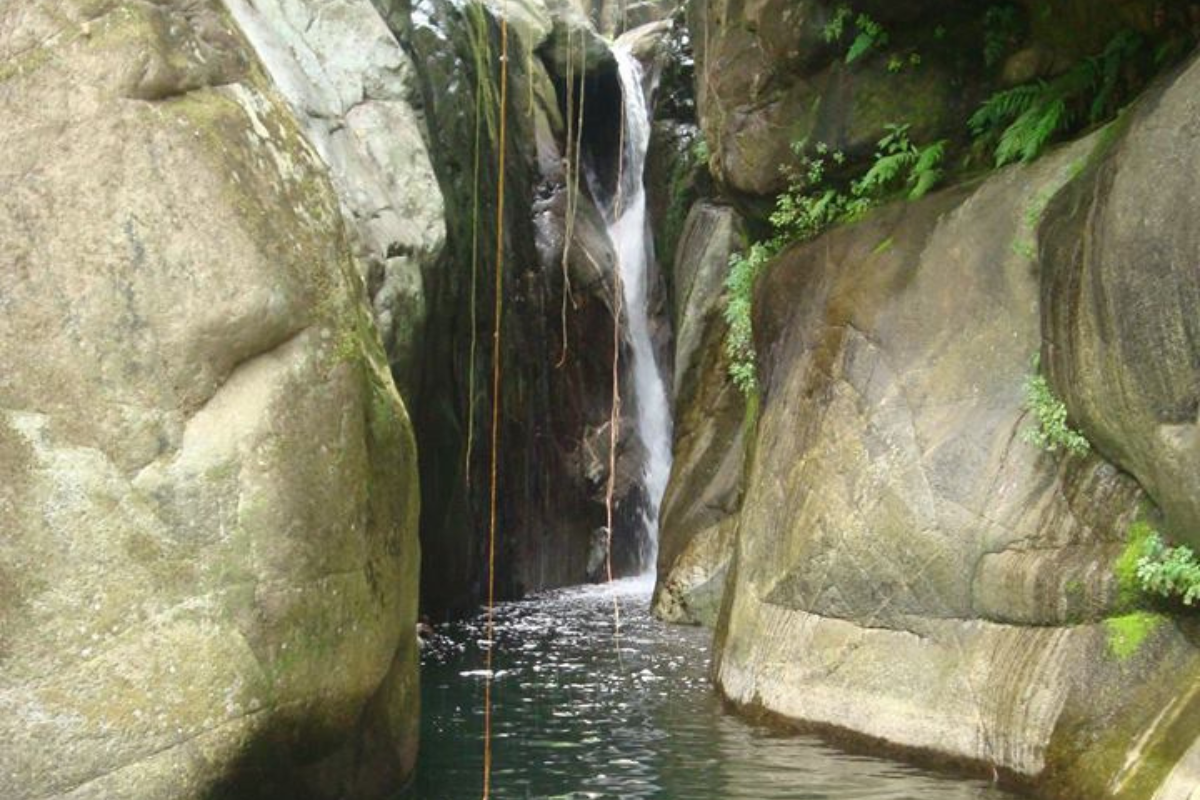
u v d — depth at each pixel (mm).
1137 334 6148
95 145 5406
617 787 6930
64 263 5312
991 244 7941
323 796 6059
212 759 5277
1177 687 6137
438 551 14938
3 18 5461
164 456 5355
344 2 13969
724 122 10836
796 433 9016
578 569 18484
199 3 6020
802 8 9828
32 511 5141
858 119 9633
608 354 19312
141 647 5199
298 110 12422
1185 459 5984
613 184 21250
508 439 17125
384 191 13039
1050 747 6570
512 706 9273
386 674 6160
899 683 7637
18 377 5203
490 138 17594
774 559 8906
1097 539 6762
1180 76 6109
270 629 5492
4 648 5031
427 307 13750
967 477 7504
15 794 4973
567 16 21062
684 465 15031
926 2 9172
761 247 10695
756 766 7309
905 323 8359
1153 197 5988
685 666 10984
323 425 5785
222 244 5531
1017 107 8594
